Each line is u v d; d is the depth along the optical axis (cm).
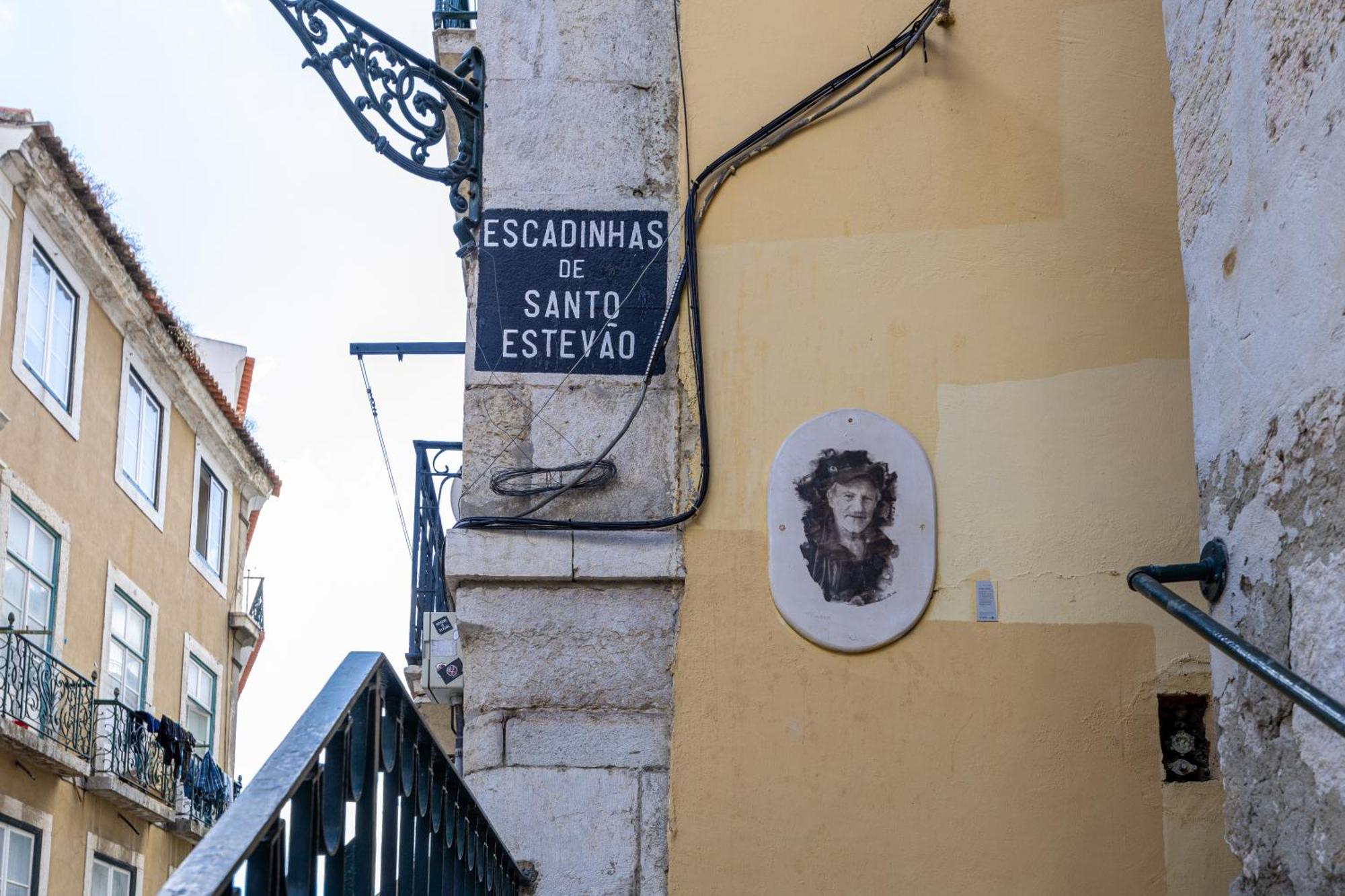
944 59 459
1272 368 318
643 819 402
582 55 463
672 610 418
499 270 446
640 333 441
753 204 449
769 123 454
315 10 443
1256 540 323
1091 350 433
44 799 1568
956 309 438
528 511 426
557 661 415
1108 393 430
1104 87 454
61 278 1742
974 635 414
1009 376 432
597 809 403
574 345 439
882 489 424
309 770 196
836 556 419
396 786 253
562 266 446
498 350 439
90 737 1672
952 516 423
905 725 407
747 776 404
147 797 1788
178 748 1903
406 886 264
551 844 400
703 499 424
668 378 437
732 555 421
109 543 1842
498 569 419
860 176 450
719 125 456
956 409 430
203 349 2534
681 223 449
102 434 1839
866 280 441
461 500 428
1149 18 458
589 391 436
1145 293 437
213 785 2022
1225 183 346
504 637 418
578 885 397
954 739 406
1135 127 450
